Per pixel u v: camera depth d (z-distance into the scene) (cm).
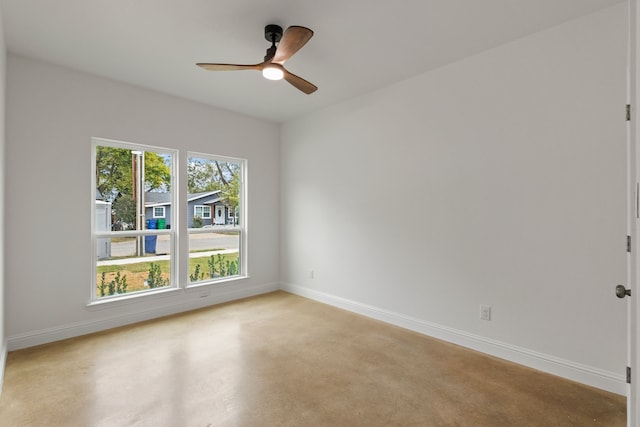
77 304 317
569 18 232
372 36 255
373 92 365
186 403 206
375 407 204
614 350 219
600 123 223
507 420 192
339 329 334
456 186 296
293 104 409
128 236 357
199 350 283
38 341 294
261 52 281
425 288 321
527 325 256
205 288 412
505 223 267
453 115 298
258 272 470
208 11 224
